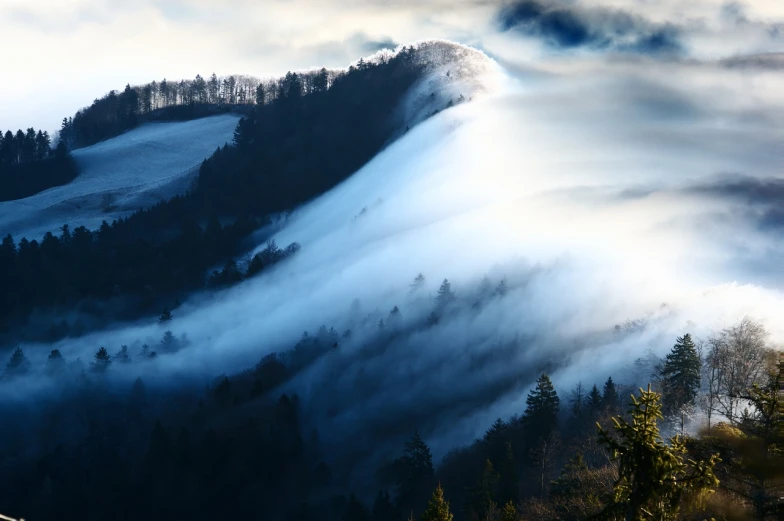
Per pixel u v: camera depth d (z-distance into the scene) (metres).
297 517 125.88
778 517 28.66
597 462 74.44
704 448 32.59
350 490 132.00
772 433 30.20
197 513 135.88
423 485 108.62
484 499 82.12
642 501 20.23
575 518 56.81
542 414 98.50
